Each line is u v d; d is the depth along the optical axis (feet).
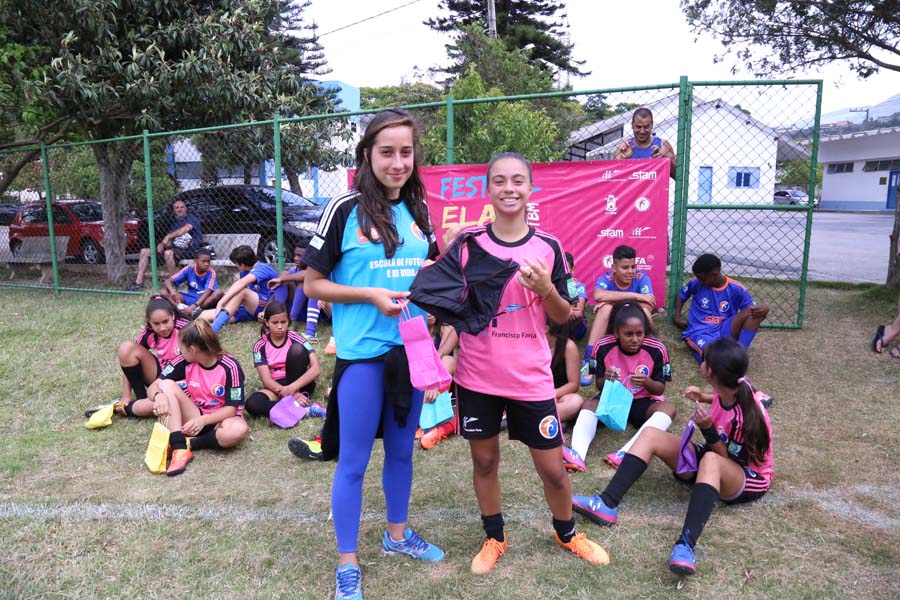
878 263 38.93
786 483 11.51
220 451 13.52
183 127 33.06
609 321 15.60
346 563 8.57
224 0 31.94
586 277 19.36
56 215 35.40
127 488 11.89
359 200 8.30
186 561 9.42
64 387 17.28
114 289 28.43
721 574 8.92
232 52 31.89
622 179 18.70
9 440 14.16
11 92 28.48
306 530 10.30
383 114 8.16
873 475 11.71
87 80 28.35
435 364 7.94
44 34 29.01
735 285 17.06
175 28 30.01
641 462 10.55
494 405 8.72
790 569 9.01
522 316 8.46
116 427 14.87
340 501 8.48
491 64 73.31
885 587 8.56
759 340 18.45
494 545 9.26
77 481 12.19
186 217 29.14
